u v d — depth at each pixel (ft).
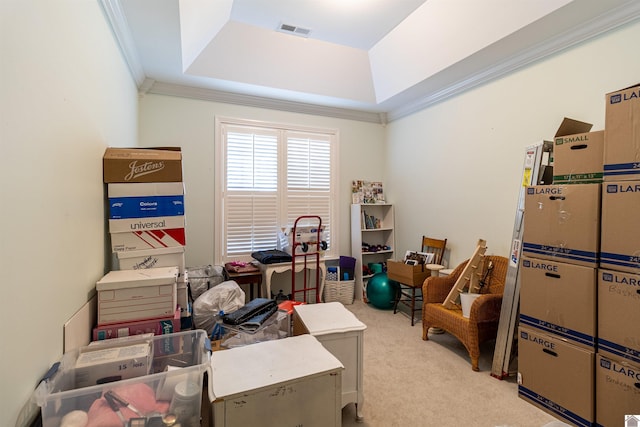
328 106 13.82
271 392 4.28
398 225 14.49
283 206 13.32
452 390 7.17
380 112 14.76
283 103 13.12
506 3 7.51
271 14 9.09
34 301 3.30
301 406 4.49
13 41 2.90
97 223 5.58
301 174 13.69
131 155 6.16
